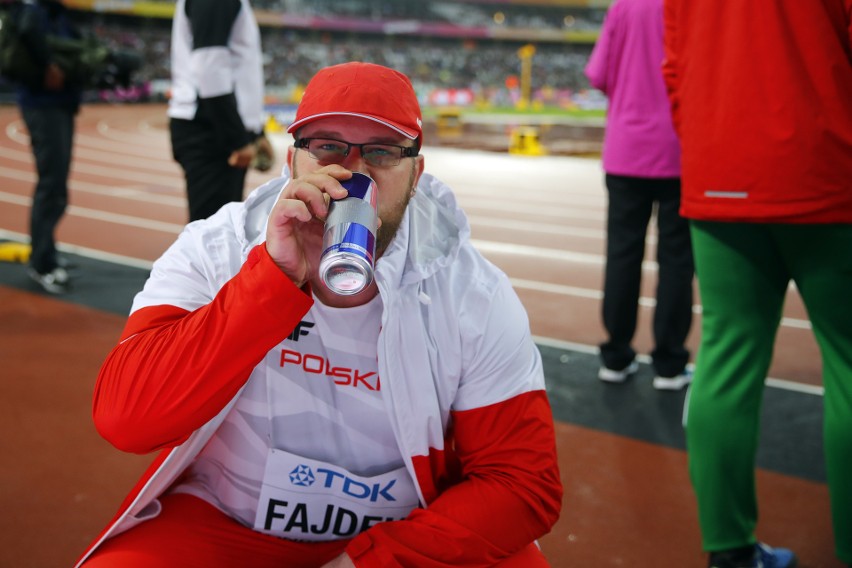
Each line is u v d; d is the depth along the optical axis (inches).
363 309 56.6
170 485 63.7
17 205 339.9
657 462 119.6
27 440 119.7
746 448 84.5
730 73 79.0
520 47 2920.8
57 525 97.1
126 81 201.6
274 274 49.7
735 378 84.4
